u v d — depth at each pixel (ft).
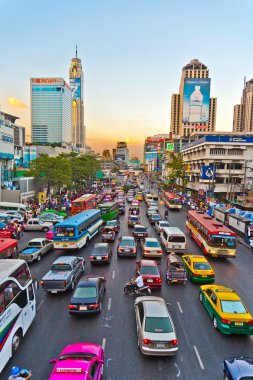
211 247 79.97
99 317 47.11
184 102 506.89
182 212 171.94
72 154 274.16
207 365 35.76
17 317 38.42
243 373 30.22
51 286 54.19
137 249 90.27
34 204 157.89
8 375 33.45
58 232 82.69
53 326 44.24
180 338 41.57
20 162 270.05
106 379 32.86
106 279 63.93
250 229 104.22
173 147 488.02
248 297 56.59
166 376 33.60
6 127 181.27
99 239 101.91
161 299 43.88
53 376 27.09
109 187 350.64
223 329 41.55
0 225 107.34
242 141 238.48
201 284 62.39
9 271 38.50
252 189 215.51
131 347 39.06
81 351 31.99
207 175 203.72
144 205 196.03
